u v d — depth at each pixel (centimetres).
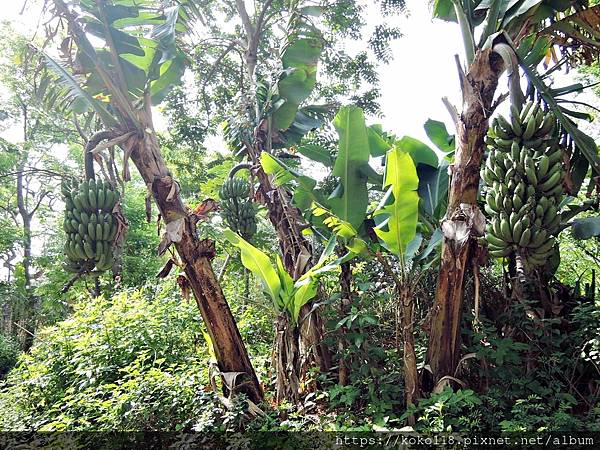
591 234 410
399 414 432
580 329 437
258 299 765
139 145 432
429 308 518
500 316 477
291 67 657
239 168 649
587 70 970
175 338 693
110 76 424
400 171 385
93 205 370
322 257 476
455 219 391
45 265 1475
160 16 459
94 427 465
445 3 469
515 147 329
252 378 465
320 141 770
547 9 405
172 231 432
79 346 659
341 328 505
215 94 1128
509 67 346
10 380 716
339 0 984
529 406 365
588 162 412
